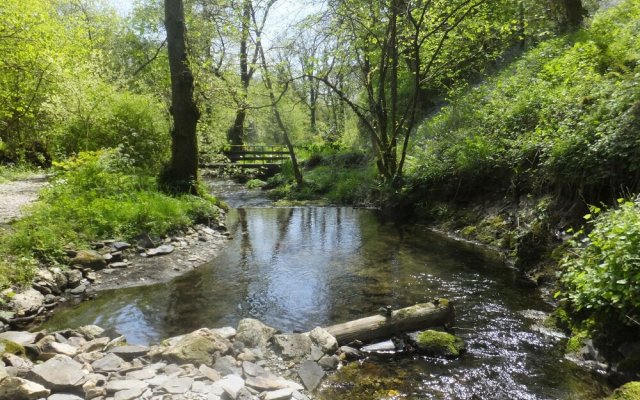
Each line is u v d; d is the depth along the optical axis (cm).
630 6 1256
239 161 2527
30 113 1734
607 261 492
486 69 1867
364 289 730
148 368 424
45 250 738
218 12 1505
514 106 1184
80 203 944
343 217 1389
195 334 488
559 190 843
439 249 974
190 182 1253
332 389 437
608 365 465
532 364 486
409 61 1797
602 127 763
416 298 688
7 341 434
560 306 584
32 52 1423
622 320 471
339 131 3072
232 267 848
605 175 725
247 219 1370
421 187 1342
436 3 1320
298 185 1939
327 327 545
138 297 687
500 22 1511
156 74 1850
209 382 402
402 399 421
